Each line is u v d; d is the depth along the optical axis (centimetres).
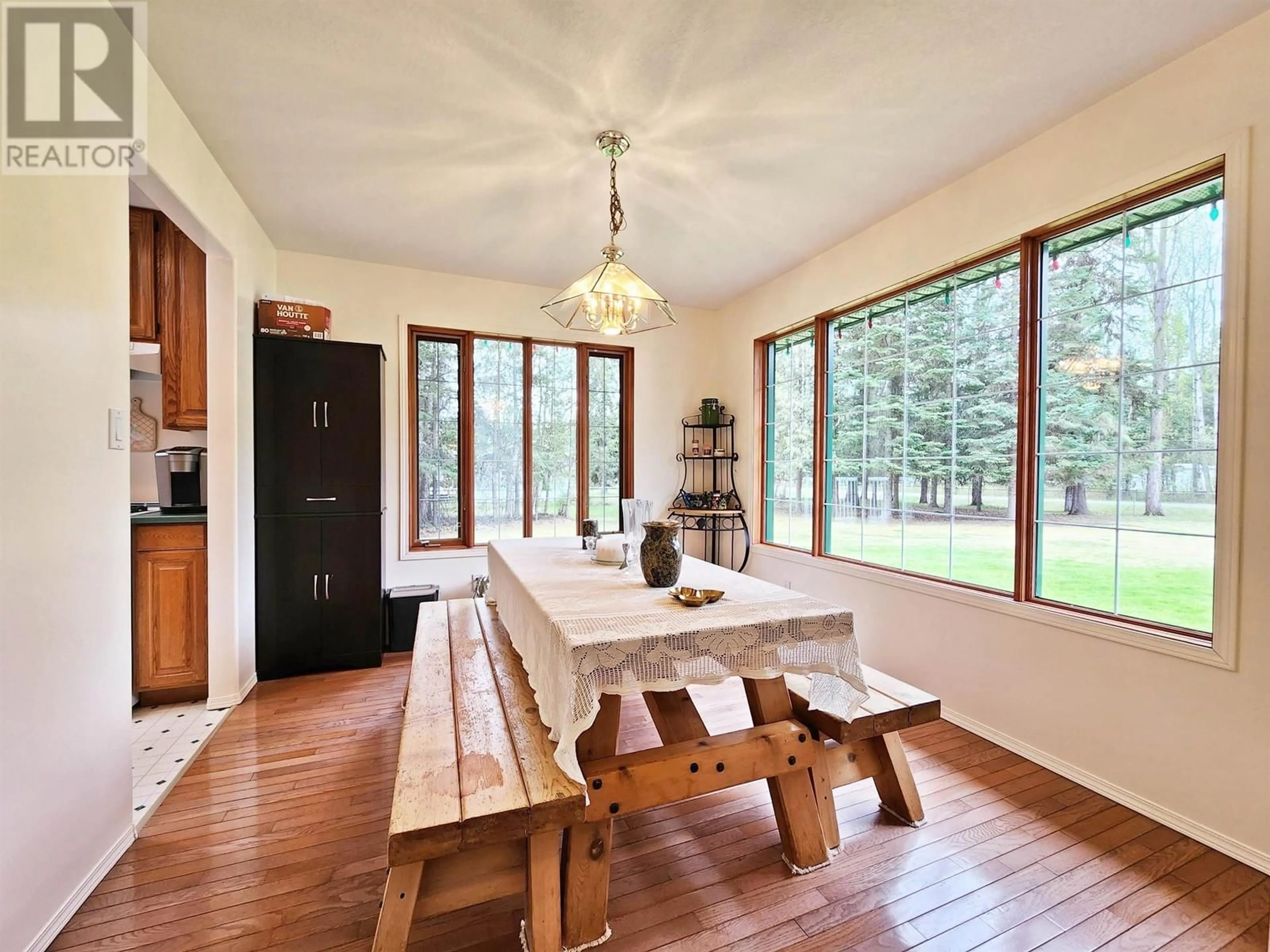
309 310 302
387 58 175
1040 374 227
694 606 152
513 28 163
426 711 157
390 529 364
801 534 377
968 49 171
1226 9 155
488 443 399
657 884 150
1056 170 211
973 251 245
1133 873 154
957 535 262
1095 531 206
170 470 283
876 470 312
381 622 318
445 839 108
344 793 191
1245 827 159
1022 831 173
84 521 141
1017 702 222
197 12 155
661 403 454
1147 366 191
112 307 154
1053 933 134
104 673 149
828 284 336
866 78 184
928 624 266
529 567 206
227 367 258
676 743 160
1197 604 177
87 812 141
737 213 285
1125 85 188
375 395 314
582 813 117
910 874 154
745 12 157
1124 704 187
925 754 222
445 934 133
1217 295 174
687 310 463
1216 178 174
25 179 122
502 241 322
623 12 156
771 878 153
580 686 123
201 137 217
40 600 125
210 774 202
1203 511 176
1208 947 131
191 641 262
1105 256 204
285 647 298
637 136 217
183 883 147
